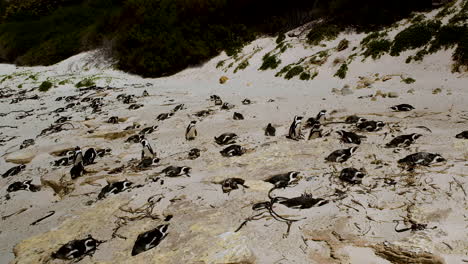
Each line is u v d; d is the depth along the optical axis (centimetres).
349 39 1908
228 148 878
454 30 1472
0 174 980
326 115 1111
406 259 430
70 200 768
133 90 2084
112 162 938
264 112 1240
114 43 2973
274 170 741
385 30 1772
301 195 603
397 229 485
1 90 2552
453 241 443
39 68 3225
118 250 536
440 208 515
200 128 1148
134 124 1264
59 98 2075
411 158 669
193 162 859
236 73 2169
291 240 494
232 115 1247
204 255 471
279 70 1966
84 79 2536
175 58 2533
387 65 1585
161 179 769
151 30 2772
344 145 834
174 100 1667
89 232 603
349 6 2111
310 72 1788
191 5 2689
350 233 490
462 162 642
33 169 978
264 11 2544
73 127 1372
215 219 570
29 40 3753
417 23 1672
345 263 439
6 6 4734
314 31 2098
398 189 588
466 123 877
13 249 603
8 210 775
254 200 618
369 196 581
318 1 2325
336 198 587
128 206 666
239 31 2522
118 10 3391
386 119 995
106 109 1617
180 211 615
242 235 508
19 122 1594
